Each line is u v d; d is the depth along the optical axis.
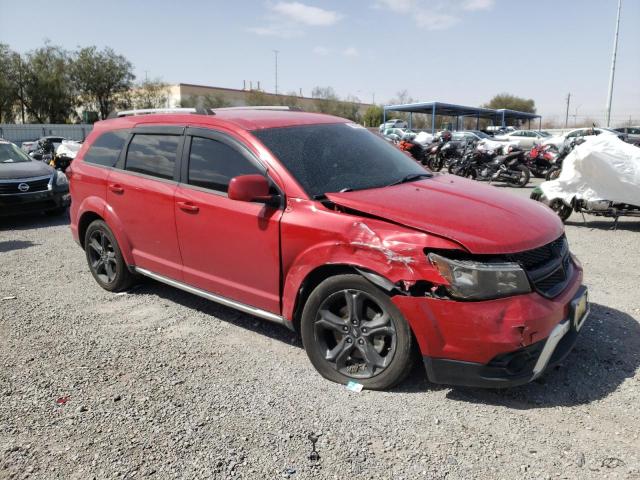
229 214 3.89
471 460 2.74
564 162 8.85
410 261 3.04
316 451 2.83
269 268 3.72
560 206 8.88
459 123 59.03
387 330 3.22
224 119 4.19
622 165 8.04
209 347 4.10
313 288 3.61
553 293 3.17
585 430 2.98
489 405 3.23
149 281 5.67
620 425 3.02
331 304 3.45
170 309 4.91
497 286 2.93
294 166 3.73
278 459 2.77
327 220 3.38
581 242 7.55
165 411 3.22
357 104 72.12
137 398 3.38
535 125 80.50
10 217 10.06
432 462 2.73
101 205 5.10
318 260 3.39
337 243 3.30
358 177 3.87
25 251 7.31
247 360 3.87
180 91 59.47
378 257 3.14
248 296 3.93
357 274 3.28
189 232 4.24
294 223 3.50
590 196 8.41
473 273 2.93
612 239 7.73
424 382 3.48
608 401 3.25
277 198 3.65
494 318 2.92
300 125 4.23
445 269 2.96
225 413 3.19
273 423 3.08
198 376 3.65
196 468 2.71
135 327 4.51
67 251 7.26
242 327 4.48
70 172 5.53
